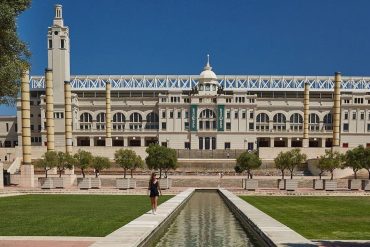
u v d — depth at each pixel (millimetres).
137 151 101438
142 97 132625
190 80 146750
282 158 60875
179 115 126000
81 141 131250
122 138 128500
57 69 126125
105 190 51969
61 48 126750
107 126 117625
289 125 132250
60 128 124438
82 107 133000
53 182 56844
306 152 97062
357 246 16328
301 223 23375
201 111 125688
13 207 31641
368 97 127500
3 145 137375
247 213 25094
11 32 18469
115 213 27188
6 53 18844
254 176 80250
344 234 19641
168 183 56500
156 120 132625
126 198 41156
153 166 62656
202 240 18500
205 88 131000
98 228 20469
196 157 107062
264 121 132500
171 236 19562
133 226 19875
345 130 127375
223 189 55156
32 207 31625
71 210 29281
